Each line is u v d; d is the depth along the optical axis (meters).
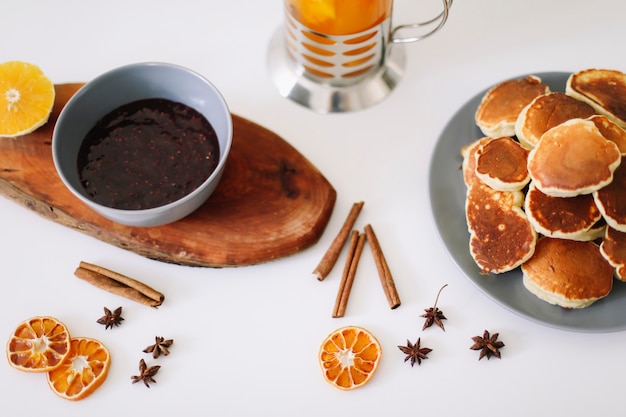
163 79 0.77
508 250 0.74
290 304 0.76
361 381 0.73
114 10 0.89
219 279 0.77
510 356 0.75
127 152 0.76
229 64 0.86
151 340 0.75
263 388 0.74
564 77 0.82
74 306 0.76
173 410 0.73
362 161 0.82
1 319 0.76
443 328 0.75
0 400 0.73
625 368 0.74
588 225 0.73
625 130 0.77
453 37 0.88
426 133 0.83
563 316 0.73
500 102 0.79
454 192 0.78
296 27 0.79
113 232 0.76
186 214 0.75
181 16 0.89
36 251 0.78
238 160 0.80
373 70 0.84
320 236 0.78
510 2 0.89
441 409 0.73
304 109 0.84
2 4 0.88
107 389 0.74
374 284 0.77
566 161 0.73
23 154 0.79
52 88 0.80
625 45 0.87
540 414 0.73
